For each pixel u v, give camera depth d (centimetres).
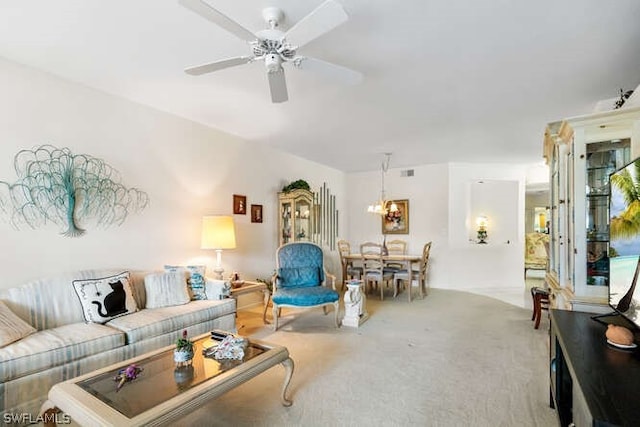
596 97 319
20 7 193
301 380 258
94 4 190
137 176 346
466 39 221
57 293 265
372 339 352
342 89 303
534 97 320
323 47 232
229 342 217
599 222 249
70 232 294
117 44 235
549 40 222
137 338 256
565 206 292
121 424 136
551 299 356
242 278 474
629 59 246
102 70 275
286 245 453
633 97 253
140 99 337
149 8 194
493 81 285
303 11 194
